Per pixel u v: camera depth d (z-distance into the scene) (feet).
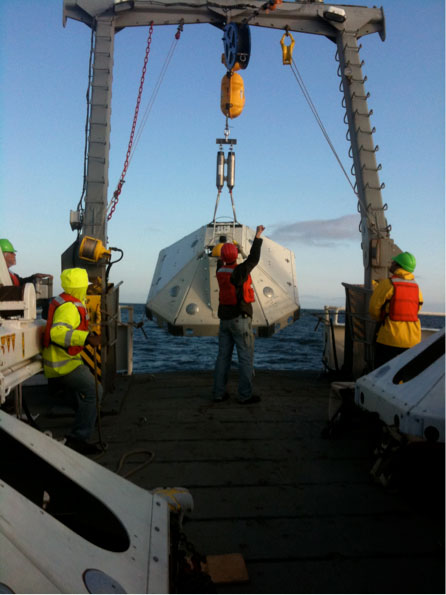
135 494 7.43
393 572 8.51
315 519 10.48
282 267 25.57
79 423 14.24
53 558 4.63
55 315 13.20
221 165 24.81
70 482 7.70
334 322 27.37
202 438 15.84
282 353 66.74
